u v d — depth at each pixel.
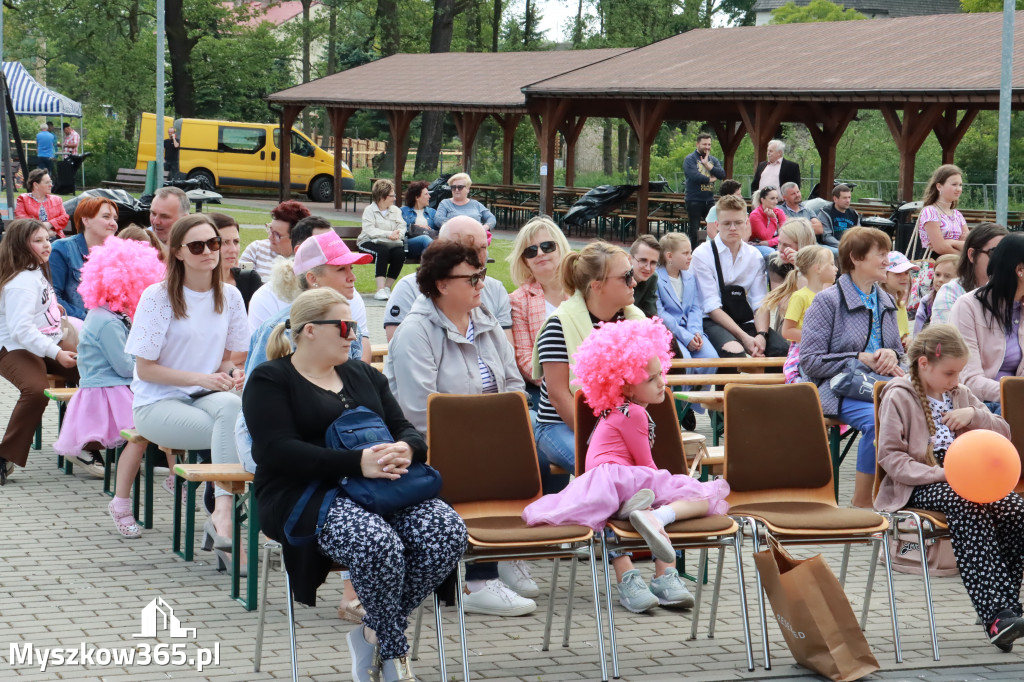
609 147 59.22
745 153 47.84
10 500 8.06
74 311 9.20
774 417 6.25
